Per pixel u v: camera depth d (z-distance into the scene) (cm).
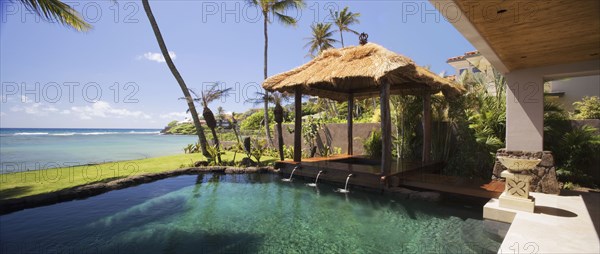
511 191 431
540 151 542
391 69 542
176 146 2114
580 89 1169
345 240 379
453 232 399
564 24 361
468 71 912
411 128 895
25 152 1566
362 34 770
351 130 1020
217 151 973
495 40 422
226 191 652
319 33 2295
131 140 3095
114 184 652
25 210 489
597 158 590
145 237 385
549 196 499
